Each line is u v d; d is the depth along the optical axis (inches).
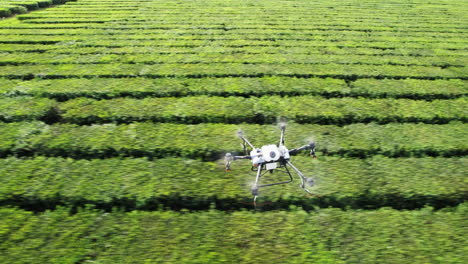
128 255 259.3
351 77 630.5
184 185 330.6
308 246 268.5
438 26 1015.0
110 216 297.6
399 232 281.4
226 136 412.2
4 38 821.9
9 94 534.9
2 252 257.6
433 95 550.0
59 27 949.2
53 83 567.2
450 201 324.5
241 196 319.3
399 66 678.5
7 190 317.7
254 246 268.8
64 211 301.0
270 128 429.7
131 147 390.0
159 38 850.1
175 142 399.9
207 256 259.0
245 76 623.8
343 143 400.2
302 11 1213.1
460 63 701.3
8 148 386.9
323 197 322.0
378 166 359.6
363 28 976.9
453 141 406.3
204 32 908.0
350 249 266.2
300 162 362.9
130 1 1362.0
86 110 475.5
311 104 498.0
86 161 363.3
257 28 965.2
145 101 504.4
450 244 269.4
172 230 282.5
